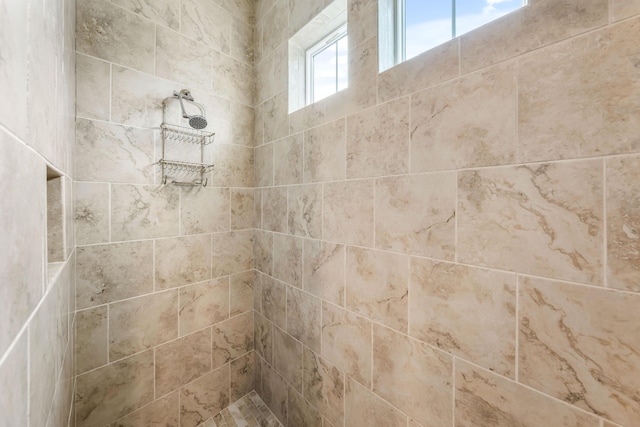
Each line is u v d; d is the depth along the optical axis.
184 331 1.44
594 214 0.58
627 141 0.54
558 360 0.63
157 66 1.33
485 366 0.74
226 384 1.61
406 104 0.90
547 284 0.64
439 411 0.84
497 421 0.72
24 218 0.35
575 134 0.60
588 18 0.58
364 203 1.05
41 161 0.45
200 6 1.48
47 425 0.49
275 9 1.54
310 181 1.30
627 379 0.55
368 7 1.01
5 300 0.29
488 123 0.72
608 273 0.56
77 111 1.10
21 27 0.35
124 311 1.25
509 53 0.68
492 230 0.72
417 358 0.90
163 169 1.35
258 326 1.68
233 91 1.62
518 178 0.68
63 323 0.72
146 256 1.31
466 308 0.78
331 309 1.20
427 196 0.85
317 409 1.28
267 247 1.60
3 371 0.28
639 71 0.53
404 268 0.92
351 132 1.09
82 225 1.13
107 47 1.18
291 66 1.45
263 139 1.63
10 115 0.30
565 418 0.62
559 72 0.61
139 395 1.30
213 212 1.54
